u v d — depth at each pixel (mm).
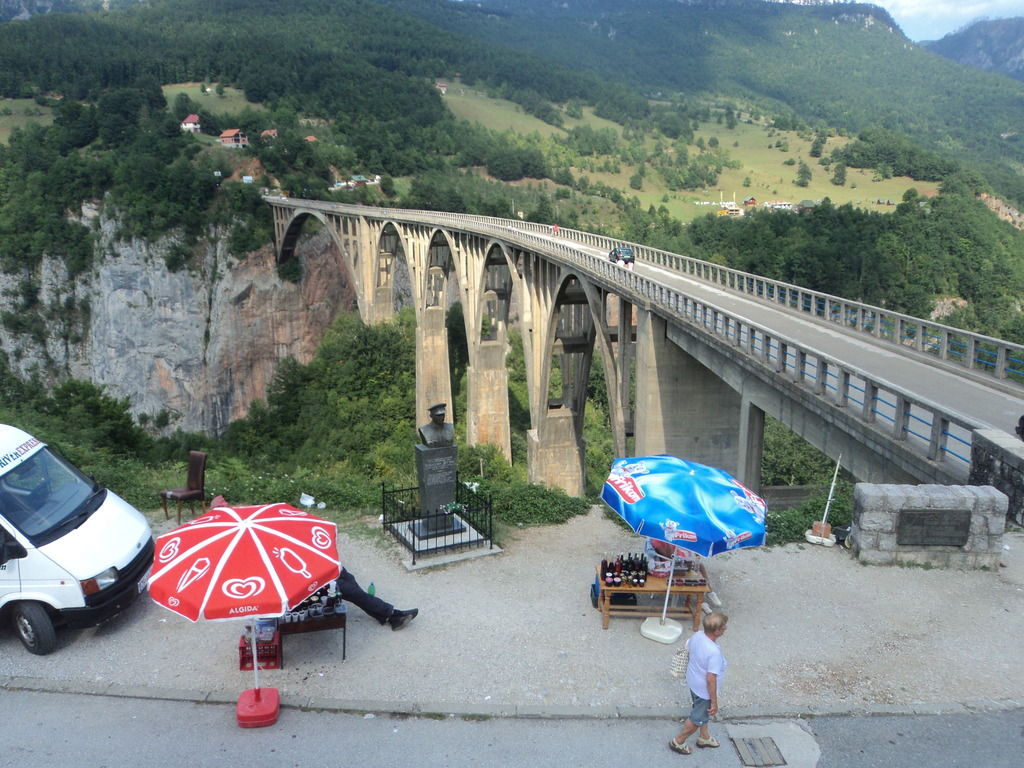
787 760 9125
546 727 9859
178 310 117562
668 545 12492
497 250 59031
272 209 121375
